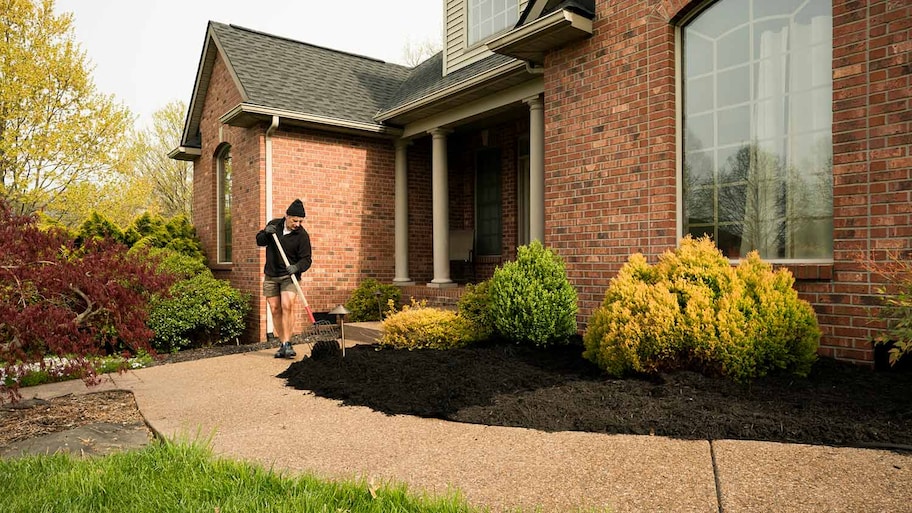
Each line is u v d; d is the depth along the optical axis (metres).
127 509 2.45
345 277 9.48
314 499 2.40
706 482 2.50
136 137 21.58
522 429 3.44
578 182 5.96
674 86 5.27
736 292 3.99
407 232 10.01
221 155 10.82
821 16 4.44
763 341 3.85
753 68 4.85
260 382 5.28
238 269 9.60
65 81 13.76
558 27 5.69
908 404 3.30
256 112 8.31
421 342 6.25
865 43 4.04
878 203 3.96
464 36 9.40
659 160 5.24
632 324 4.21
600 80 5.75
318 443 3.35
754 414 3.29
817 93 4.46
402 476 2.76
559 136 6.17
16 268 3.74
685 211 5.32
